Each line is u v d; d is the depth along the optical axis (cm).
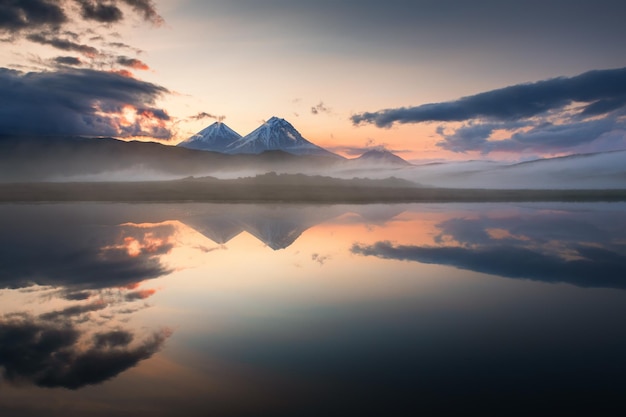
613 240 1798
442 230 2144
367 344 656
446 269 1235
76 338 680
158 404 475
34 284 1052
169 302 892
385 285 1042
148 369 564
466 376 541
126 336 690
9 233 1939
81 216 2736
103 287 1023
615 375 543
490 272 1190
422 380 531
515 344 655
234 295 948
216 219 2603
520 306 864
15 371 556
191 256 1445
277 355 611
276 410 461
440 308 852
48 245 1630
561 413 451
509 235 1948
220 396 492
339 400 480
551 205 4062
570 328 731
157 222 2425
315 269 1240
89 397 492
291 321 769
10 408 468
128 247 1609
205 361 589
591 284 1048
